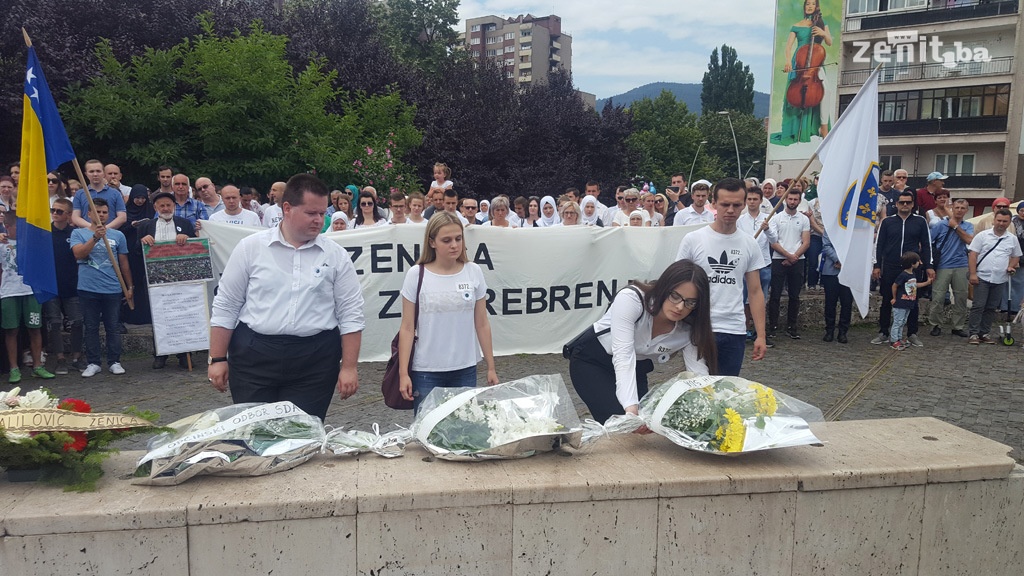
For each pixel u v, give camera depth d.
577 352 3.74
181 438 2.68
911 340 9.84
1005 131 41.59
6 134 14.78
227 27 18.67
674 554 2.68
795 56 48.38
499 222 9.77
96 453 2.61
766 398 3.00
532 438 2.83
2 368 7.54
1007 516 2.93
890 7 45.50
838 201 6.78
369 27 26.98
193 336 7.65
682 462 2.85
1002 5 41.31
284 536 2.42
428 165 26.00
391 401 4.16
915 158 45.09
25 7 14.97
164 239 7.61
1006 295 10.20
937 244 10.71
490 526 2.54
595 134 34.72
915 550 2.86
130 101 12.92
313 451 2.83
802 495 2.73
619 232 8.32
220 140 13.11
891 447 3.08
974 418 6.33
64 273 7.53
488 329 4.30
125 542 2.33
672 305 3.36
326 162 13.94
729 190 4.50
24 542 2.28
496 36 140.50
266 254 3.52
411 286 4.09
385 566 2.50
